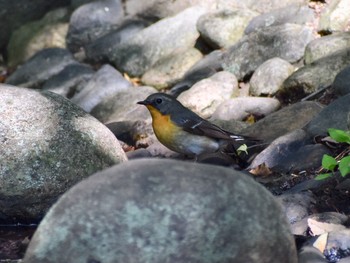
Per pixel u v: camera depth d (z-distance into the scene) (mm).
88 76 17203
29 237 9812
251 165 11281
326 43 13891
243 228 6363
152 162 6594
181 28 16656
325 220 8750
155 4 17891
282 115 12414
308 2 15461
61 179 10328
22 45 19188
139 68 16719
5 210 10320
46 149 10359
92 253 6324
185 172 6457
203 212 6297
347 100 11625
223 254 6316
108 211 6344
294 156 11031
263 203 6504
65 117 10633
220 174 6488
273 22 15367
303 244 8000
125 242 6277
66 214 6457
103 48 17516
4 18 19547
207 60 15609
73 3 19141
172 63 16156
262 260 6449
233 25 15867
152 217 6281
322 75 13328
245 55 14992
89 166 10492
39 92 10789
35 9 19438
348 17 14492
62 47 18812
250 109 13414
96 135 10719
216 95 14227
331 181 9891
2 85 10789
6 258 9242
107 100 15641
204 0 17203
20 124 10398
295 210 9180
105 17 18281
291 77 13609
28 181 10242
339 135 9477
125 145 13625
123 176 6469
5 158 10266
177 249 6250
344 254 7906
